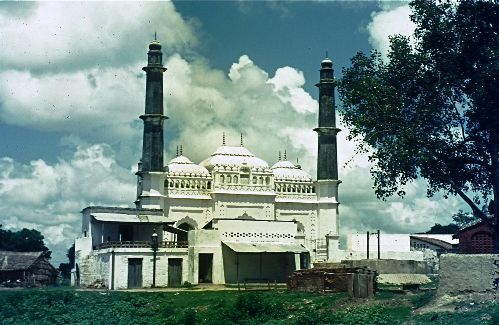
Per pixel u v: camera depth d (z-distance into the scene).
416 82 42.38
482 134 42.19
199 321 40.31
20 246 103.62
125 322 42.38
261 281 63.78
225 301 43.12
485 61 40.19
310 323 36.06
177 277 61.34
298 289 47.53
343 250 81.69
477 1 41.50
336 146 86.50
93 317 43.75
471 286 35.09
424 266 58.31
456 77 40.72
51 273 70.38
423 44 42.38
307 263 67.12
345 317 35.91
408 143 40.31
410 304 37.78
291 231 66.69
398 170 40.56
